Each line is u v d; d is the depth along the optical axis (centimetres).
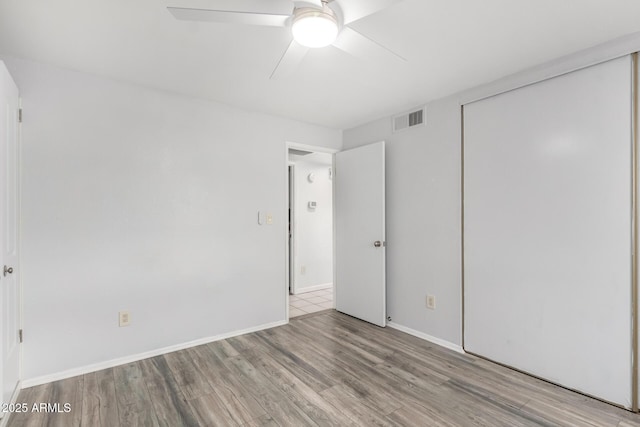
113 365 249
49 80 228
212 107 301
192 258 289
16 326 207
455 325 282
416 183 315
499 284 252
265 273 336
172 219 279
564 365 217
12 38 193
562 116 219
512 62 226
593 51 205
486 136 261
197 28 183
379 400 204
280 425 180
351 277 378
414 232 316
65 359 231
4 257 182
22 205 217
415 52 212
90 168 242
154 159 270
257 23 154
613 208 197
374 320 347
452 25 182
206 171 297
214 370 243
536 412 191
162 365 251
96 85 245
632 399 190
